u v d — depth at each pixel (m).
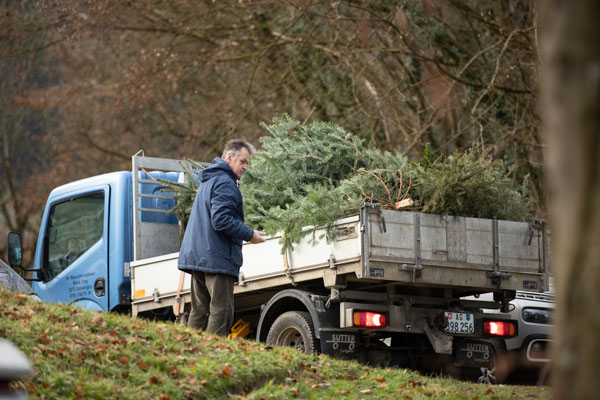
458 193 18.05
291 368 15.16
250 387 13.94
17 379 11.62
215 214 17.03
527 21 38.72
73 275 24.34
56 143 55.81
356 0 39.81
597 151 7.03
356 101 41.69
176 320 20.95
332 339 17.69
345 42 41.72
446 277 17.67
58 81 55.34
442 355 19.84
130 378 12.97
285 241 18.05
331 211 17.27
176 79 45.72
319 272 17.62
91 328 14.98
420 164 19.20
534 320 23.66
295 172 19.88
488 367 19.81
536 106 36.81
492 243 18.36
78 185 24.69
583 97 7.06
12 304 15.48
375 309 17.67
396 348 19.47
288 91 44.88
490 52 38.72
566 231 7.11
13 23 47.91
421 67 41.22
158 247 23.16
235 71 47.25
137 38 49.06
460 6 37.56
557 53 7.20
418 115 39.91
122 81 48.12
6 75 54.72
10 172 57.81
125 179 23.58
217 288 17.20
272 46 42.97
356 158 19.73
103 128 54.53
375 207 16.88
